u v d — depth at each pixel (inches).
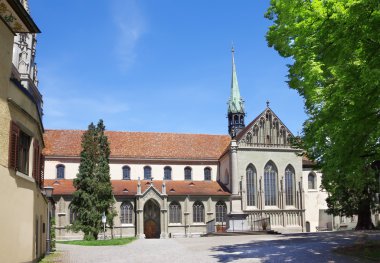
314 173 3011.8
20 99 786.2
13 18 753.0
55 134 2925.7
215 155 3080.7
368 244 1134.4
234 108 3398.1
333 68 829.2
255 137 2849.4
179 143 3134.8
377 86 743.7
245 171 2778.1
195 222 2736.2
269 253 1092.5
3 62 705.0
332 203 2192.4
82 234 2511.1
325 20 823.1
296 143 1386.6
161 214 2647.6
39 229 1002.1
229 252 1166.3
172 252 1218.0
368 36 744.3
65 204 2536.9
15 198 732.0
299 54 1018.7
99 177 2349.9
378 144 941.2
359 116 805.9
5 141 700.7
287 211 2797.7
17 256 732.7
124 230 2610.7
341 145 866.8
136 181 2869.1
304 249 1134.4
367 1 706.8
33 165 855.1
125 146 2992.1
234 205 2709.2
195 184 2913.4
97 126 2436.0
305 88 1027.3
